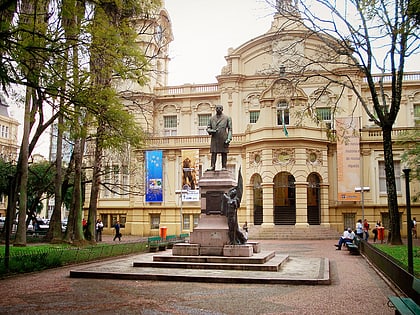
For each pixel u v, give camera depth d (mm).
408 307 7883
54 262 17578
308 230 36312
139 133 23641
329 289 12578
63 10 14031
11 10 13352
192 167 41438
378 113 23266
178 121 47125
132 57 18453
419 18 15359
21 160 25234
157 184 42531
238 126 44688
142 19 23766
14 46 13094
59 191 28500
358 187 38062
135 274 14570
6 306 10352
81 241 25797
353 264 19047
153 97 45938
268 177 37406
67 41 15375
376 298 11234
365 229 33125
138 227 43125
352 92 42594
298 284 13336
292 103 38406
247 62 45688
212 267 16000
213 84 46906
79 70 15977
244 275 14398
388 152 23281
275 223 38844
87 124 18547
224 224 17703
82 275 15016
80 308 10109
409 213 12695
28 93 20906
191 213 42125
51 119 26438
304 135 37625
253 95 45062
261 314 9531
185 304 10531
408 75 43531
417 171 29969
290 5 23578
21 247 22984
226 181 17922
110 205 44625
